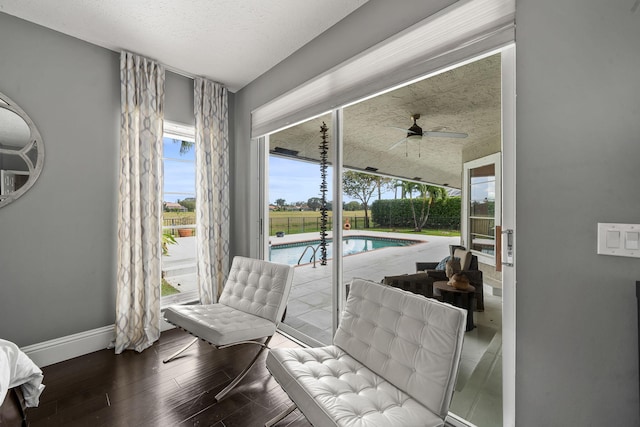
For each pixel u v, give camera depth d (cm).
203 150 308
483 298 158
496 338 154
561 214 121
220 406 178
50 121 230
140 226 263
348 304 183
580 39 116
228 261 331
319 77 235
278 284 234
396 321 156
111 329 258
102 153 255
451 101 171
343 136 229
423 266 184
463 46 152
